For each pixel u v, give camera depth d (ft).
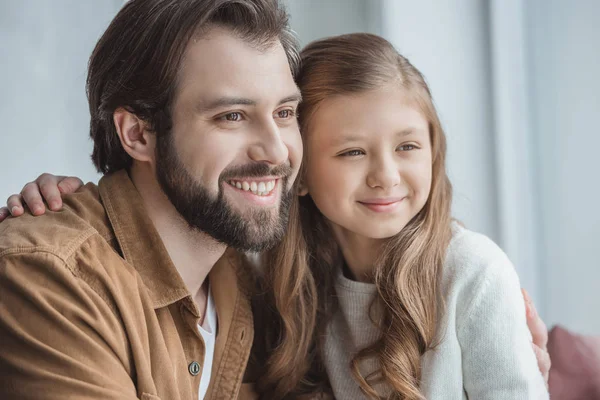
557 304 7.11
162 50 3.73
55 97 6.37
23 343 3.30
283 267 4.50
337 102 4.11
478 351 4.12
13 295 3.37
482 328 4.11
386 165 4.06
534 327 4.64
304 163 4.32
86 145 6.62
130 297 3.64
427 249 4.27
